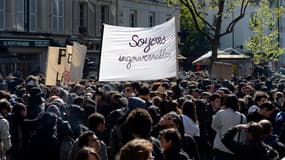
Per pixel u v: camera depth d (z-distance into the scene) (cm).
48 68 1633
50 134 1019
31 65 4094
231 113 1077
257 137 842
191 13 3450
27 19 4072
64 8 4453
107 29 1327
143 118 759
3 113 1205
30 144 1029
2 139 1078
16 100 1466
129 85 1680
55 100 1277
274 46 4403
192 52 6719
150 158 477
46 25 4225
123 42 1330
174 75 1328
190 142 920
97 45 4856
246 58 3912
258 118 1123
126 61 1327
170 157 765
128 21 5459
